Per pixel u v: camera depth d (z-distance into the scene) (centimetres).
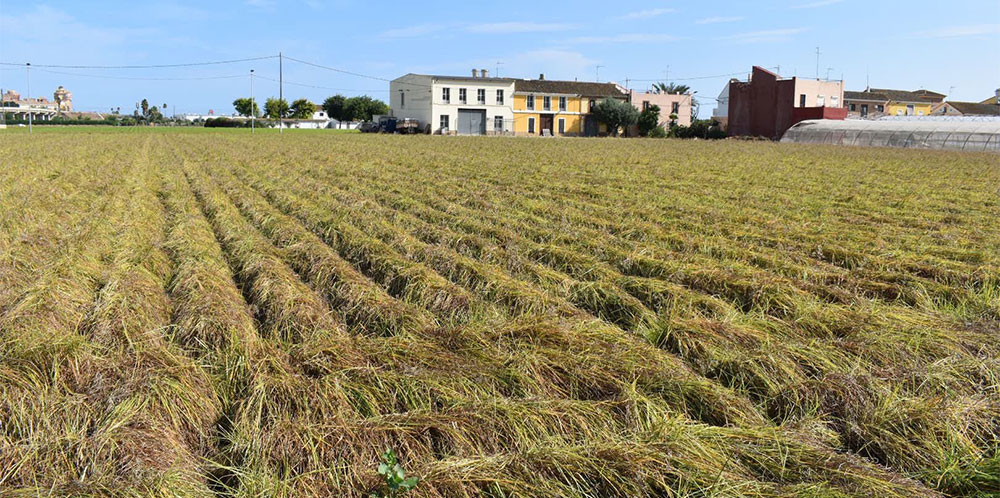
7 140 4675
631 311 902
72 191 1836
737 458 542
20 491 480
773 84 7950
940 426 578
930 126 5494
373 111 11825
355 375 667
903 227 1511
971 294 957
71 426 570
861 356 734
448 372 675
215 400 643
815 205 1792
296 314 844
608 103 8938
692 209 1670
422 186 2089
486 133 8825
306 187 1989
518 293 928
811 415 621
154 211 1551
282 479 518
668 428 569
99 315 808
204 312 812
